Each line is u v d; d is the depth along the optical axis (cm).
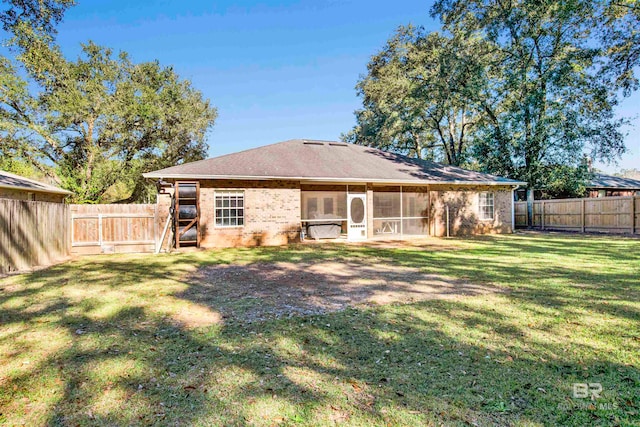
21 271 882
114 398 292
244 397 293
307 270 879
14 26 1002
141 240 1334
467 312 507
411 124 2642
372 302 570
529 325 451
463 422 258
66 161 2488
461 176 1870
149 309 542
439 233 1780
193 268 921
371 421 260
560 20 1967
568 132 2036
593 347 383
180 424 257
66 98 2269
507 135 2188
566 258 991
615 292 608
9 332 442
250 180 1465
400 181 1655
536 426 254
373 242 1545
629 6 1723
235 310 535
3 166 2280
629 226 1642
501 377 322
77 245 1270
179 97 2886
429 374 329
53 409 276
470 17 2250
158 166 2945
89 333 438
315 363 354
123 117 2486
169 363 354
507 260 977
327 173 1570
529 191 2198
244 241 1451
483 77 2206
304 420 262
